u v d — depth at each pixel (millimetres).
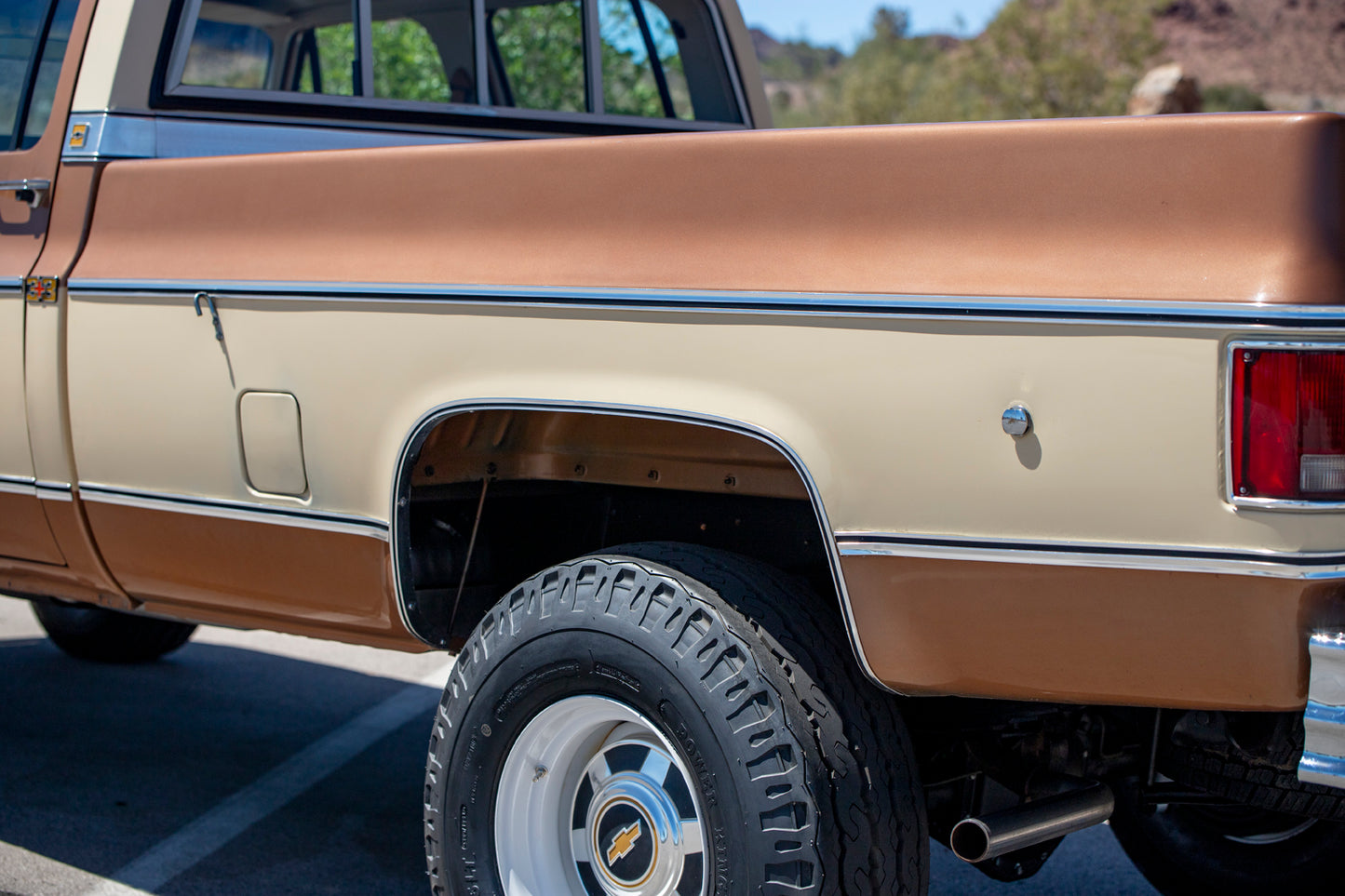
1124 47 49344
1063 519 1938
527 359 2352
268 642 5652
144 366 2879
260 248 2734
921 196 2076
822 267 2111
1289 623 1840
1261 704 1901
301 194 2713
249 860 3436
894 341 2033
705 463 2506
